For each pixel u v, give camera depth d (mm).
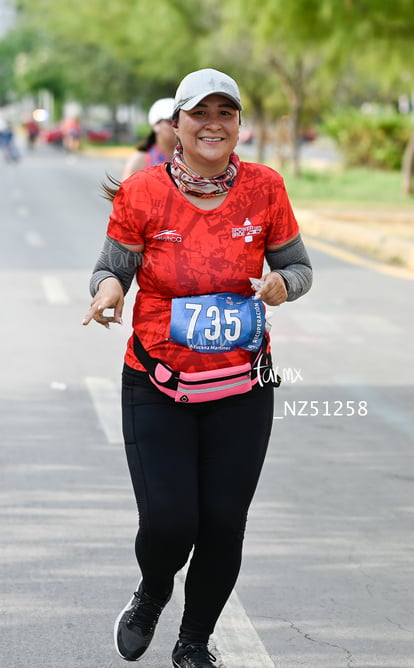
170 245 7906
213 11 75875
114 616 9625
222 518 8023
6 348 20703
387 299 27141
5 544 11219
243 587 10258
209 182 7793
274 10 48562
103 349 20719
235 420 8086
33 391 17531
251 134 137250
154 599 8352
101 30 94250
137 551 8148
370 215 46688
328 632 9352
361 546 11344
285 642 9148
